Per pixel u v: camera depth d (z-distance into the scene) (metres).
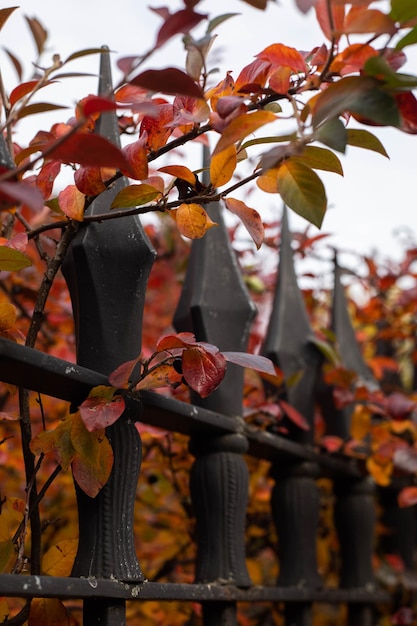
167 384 0.72
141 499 1.31
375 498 1.43
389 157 0.67
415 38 0.61
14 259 0.66
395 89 0.60
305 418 1.10
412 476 1.39
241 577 0.88
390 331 1.62
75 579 0.67
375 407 1.18
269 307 1.48
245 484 0.92
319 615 1.56
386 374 1.70
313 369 1.12
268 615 1.33
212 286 0.94
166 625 1.19
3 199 0.56
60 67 0.71
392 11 0.60
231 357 0.70
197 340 0.93
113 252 0.76
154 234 1.66
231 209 0.71
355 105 0.60
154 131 0.70
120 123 0.91
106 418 0.68
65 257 0.76
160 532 1.30
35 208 0.51
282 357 1.09
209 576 0.88
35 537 0.73
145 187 0.71
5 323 0.70
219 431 0.90
